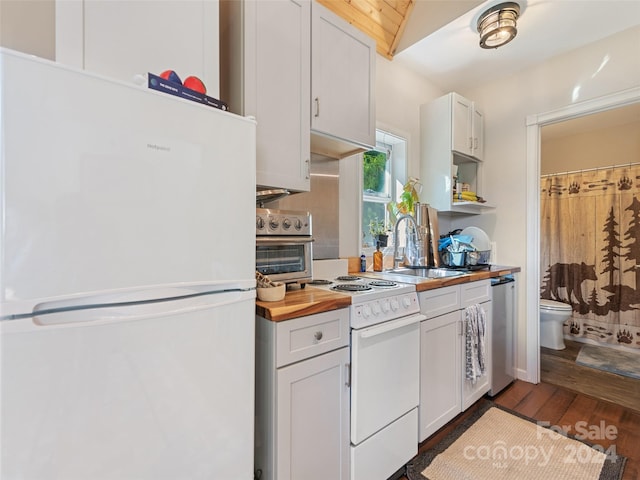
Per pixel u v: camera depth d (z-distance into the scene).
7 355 0.59
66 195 0.64
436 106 2.55
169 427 0.80
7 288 0.59
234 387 0.93
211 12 1.16
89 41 0.90
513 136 2.60
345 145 1.77
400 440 1.47
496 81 2.71
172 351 0.79
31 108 0.60
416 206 2.47
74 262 0.65
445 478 1.44
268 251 1.33
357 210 2.23
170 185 0.79
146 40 1.00
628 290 3.03
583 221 3.30
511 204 2.61
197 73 1.12
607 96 2.11
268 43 1.31
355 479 1.26
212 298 0.90
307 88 1.46
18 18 1.05
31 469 0.62
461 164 2.93
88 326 0.67
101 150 0.68
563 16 1.91
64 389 0.65
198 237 0.85
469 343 1.90
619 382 2.40
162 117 0.77
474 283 2.01
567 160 3.65
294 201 1.85
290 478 1.07
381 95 2.34
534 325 2.43
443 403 1.75
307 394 1.12
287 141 1.38
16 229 0.59
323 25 1.53
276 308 1.05
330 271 1.90
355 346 1.26
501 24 1.86
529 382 2.43
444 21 2.02
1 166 0.58
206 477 0.87
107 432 0.70
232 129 0.92
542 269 3.56
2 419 0.59
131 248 0.73
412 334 1.52
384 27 2.24
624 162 3.26
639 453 1.59
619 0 1.77
